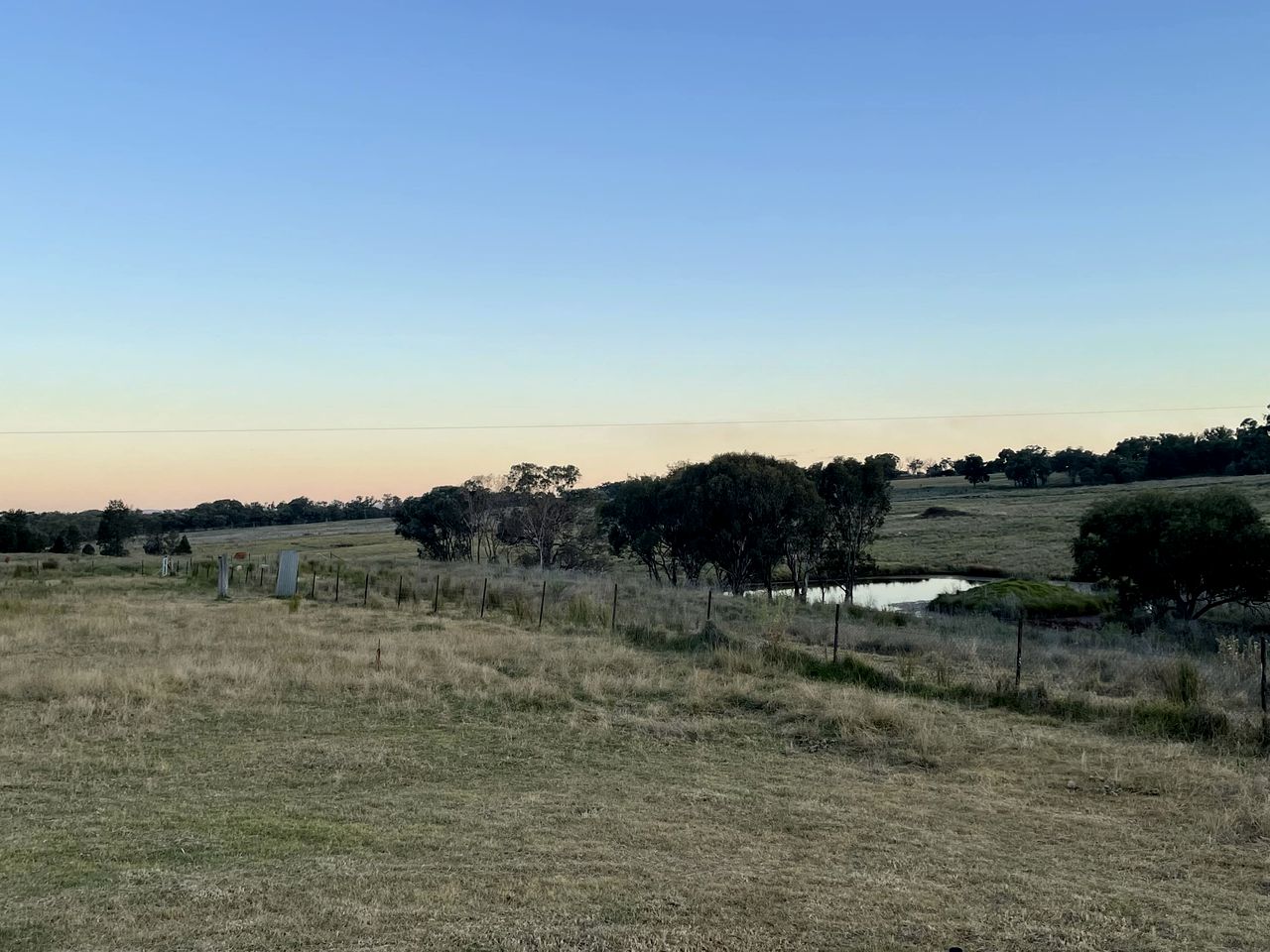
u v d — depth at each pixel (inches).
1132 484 4736.7
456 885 269.7
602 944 228.8
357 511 6825.8
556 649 779.4
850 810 363.9
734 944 231.0
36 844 305.1
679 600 1286.9
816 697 563.2
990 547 3073.3
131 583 1595.7
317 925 239.1
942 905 261.0
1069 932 242.4
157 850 301.1
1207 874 293.9
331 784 392.8
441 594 1392.7
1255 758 449.4
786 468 2055.9
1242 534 1248.2
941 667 677.9
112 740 460.8
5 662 660.7
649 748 474.9
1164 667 676.1
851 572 2193.7
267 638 843.4
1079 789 400.5
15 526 3115.2
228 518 6195.9
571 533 2778.1
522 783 401.4
